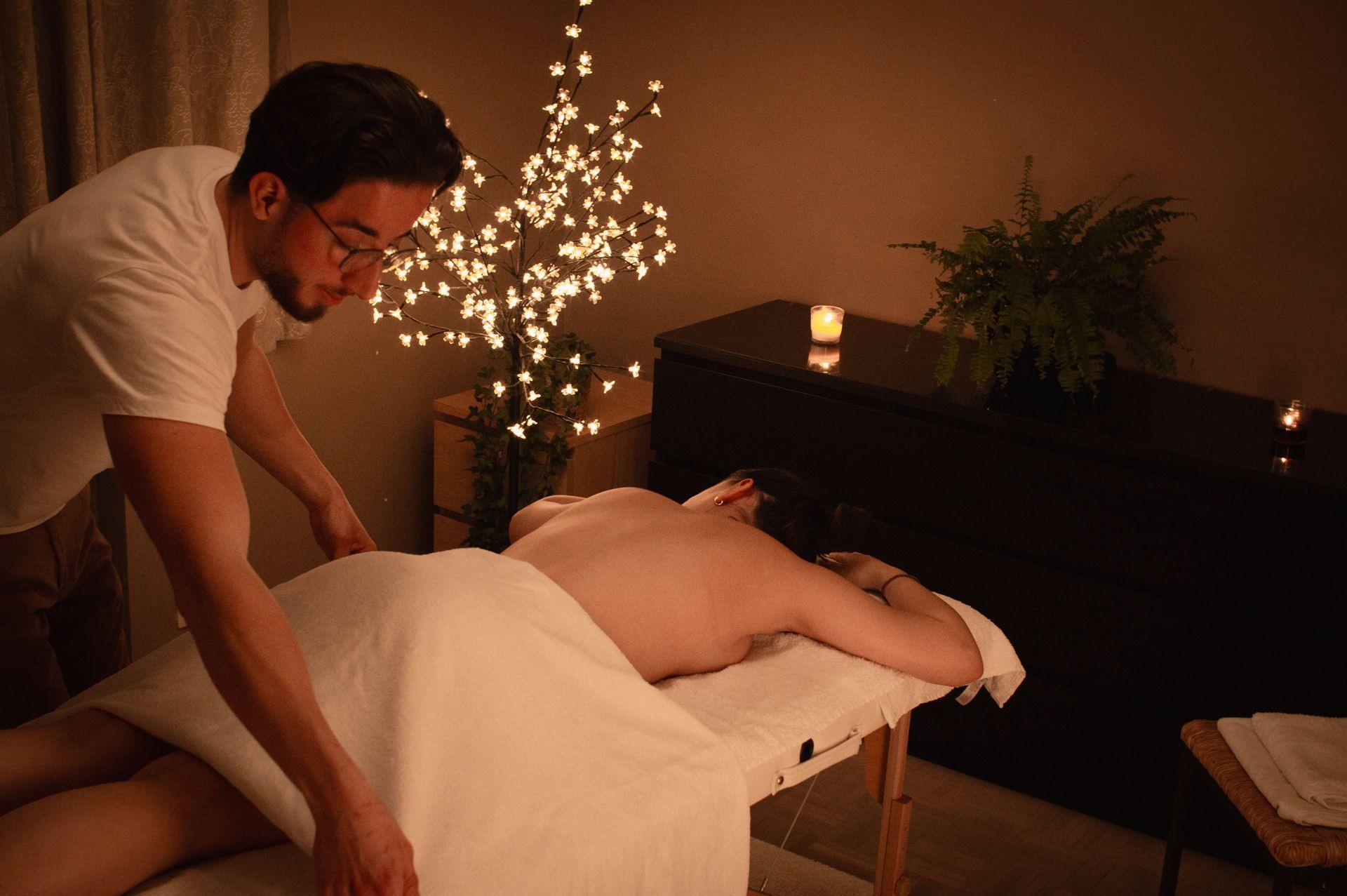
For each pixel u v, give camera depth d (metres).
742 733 1.52
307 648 1.29
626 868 1.27
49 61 2.27
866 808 2.55
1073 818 2.59
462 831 1.19
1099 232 2.54
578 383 2.99
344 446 3.21
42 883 1.04
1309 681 2.32
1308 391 2.68
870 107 3.06
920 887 2.29
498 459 3.05
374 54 2.97
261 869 1.17
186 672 1.28
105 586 1.86
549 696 1.36
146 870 1.13
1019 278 2.52
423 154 1.12
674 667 1.67
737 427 2.82
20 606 1.60
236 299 1.22
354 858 0.98
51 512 1.49
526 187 2.79
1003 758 2.67
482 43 3.27
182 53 2.41
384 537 3.41
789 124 3.18
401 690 1.25
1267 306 2.69
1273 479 2.26
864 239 3.14
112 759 1.25
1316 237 2.61
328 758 1.00
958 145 2.97
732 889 1.43
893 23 2.99
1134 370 2.87
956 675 1.74
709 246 3.38
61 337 1.16
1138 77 2.73
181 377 1.08
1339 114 2.53
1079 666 2.55
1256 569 2.33
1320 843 1.77
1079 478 2.46
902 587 1.86
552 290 2.83
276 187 1.13
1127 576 2.46
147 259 1.12
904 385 2.62
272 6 2.63
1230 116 2.65
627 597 1.60
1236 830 2.44
